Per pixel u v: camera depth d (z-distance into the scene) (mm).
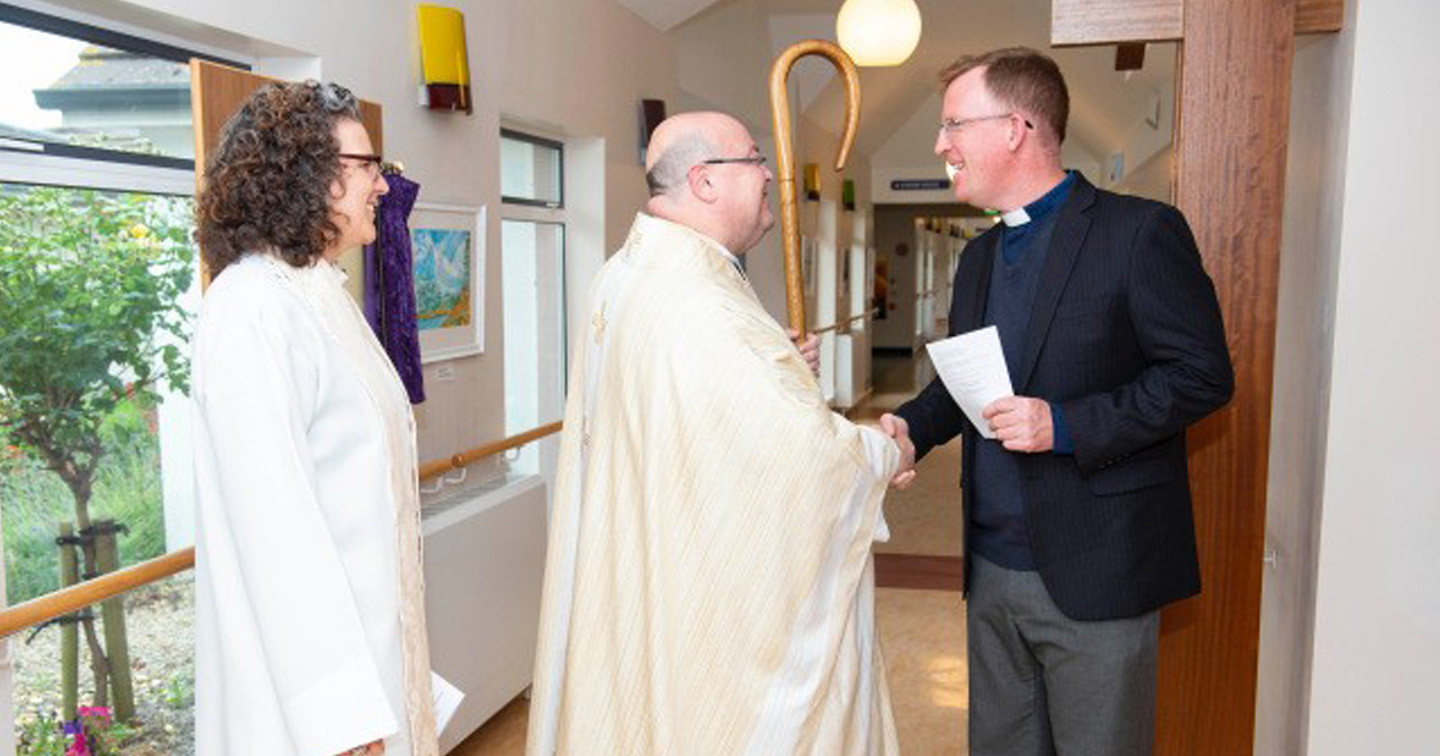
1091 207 1714
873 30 4730
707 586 1524
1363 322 1889
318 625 1373
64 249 2139
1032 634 1794
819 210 10508
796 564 1519
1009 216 1797
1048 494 1715
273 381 1400
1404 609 1928
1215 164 1982
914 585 4934
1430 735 1947
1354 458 1922
